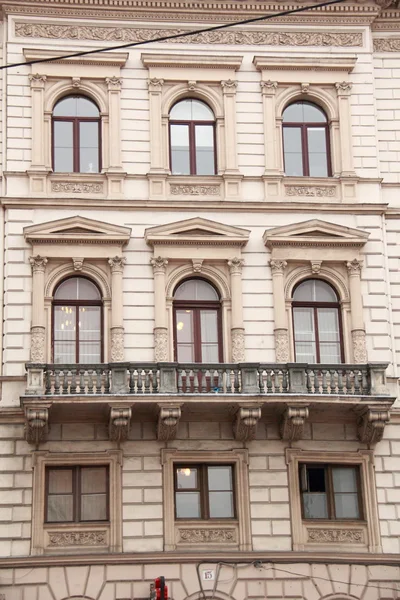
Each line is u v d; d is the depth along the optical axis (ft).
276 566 103.55
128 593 101.50
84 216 111.45
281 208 113.50
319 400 104.17
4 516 102.68
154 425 106.11
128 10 117.70
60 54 115.65
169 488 104.63
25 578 101.04
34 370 102.89
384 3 120.78
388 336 111.55
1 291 108.88
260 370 105.19
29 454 104.58
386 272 113.80
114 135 114.32
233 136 115.75
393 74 121.08
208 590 102.17
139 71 116.78
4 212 111.24
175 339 110.01
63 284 110.32
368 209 114.62
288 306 111.14
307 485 106.93
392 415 108.68
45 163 112.88
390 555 104.63
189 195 113.80
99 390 103.40
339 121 117.70
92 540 103.09
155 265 110.22
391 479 107.45
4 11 116.78
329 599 103.04
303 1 119.55
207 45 118.11
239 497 105.09
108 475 104.99
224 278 111.24
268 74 118.01
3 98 114.93
